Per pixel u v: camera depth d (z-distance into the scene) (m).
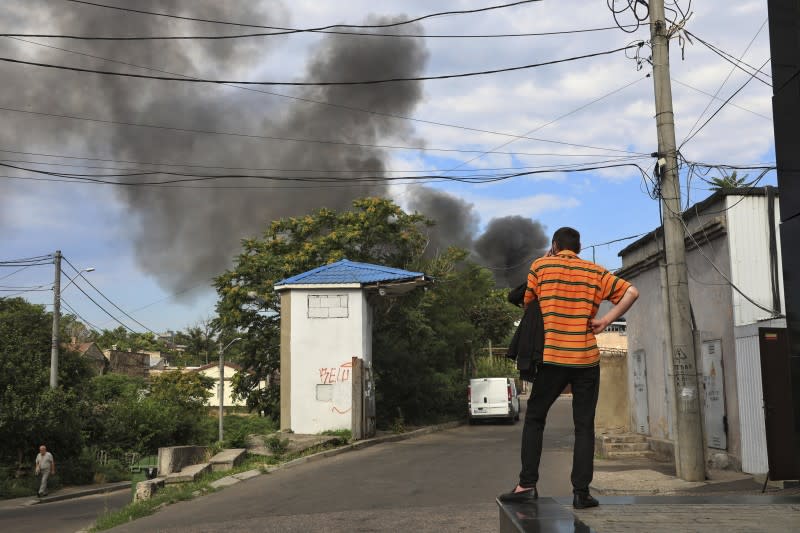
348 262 27.25
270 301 34.91
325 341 24.41
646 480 12.91
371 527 9.27
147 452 38.91
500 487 12.87
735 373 14.23
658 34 13.71
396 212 37.06
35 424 30.31
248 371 36.94
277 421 35.16
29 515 20.30
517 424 39.03
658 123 13.62
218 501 12.66
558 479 14.05
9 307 37.09
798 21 6.16
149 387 52.94
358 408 23.50
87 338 85.19
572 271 4.80
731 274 14.34
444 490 12.59
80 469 33.28
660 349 18.56
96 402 38.84
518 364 4.78
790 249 6.29
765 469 12.87
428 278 24.78
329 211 37.53
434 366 40.91
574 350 4.65
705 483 12.25
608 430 22.22
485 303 50.28
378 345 32.28
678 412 12.93
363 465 17.27
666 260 13.37
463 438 27.34
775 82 6.50
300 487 13.75
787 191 6.33
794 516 4.21
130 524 11.07
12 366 30.73
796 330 6.21
